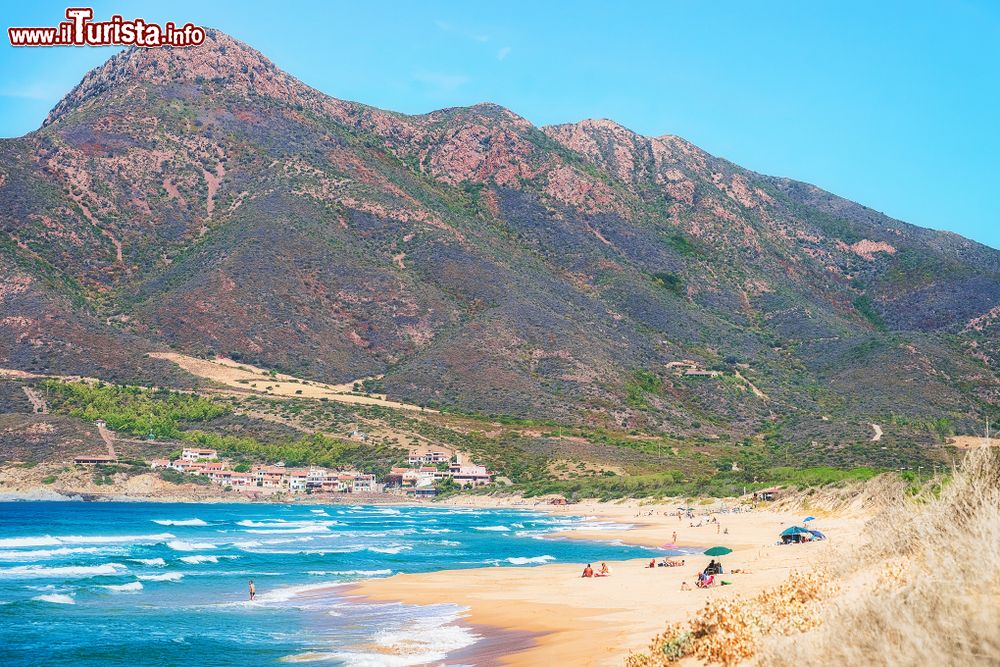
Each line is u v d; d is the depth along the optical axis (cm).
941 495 1272
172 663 2555
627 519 11706
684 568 4784
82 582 4653
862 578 1439
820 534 5622
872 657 859
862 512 7381
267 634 3033
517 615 3241
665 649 1481
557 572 5006
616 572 4781
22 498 14250
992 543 879
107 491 15025
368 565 5788
